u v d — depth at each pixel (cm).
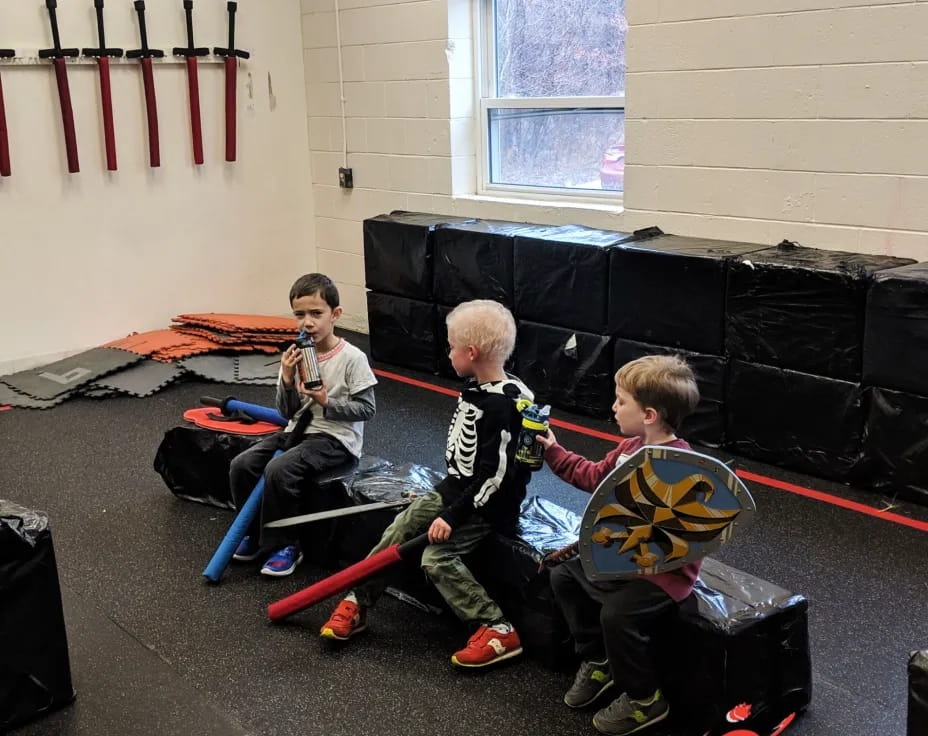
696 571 207
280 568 287
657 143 422
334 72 568
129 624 264
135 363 495
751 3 376
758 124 386
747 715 205
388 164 554
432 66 511
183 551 306
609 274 403
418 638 256
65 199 502
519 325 444
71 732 218
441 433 411
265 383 480
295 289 280
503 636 238
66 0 481
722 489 191
